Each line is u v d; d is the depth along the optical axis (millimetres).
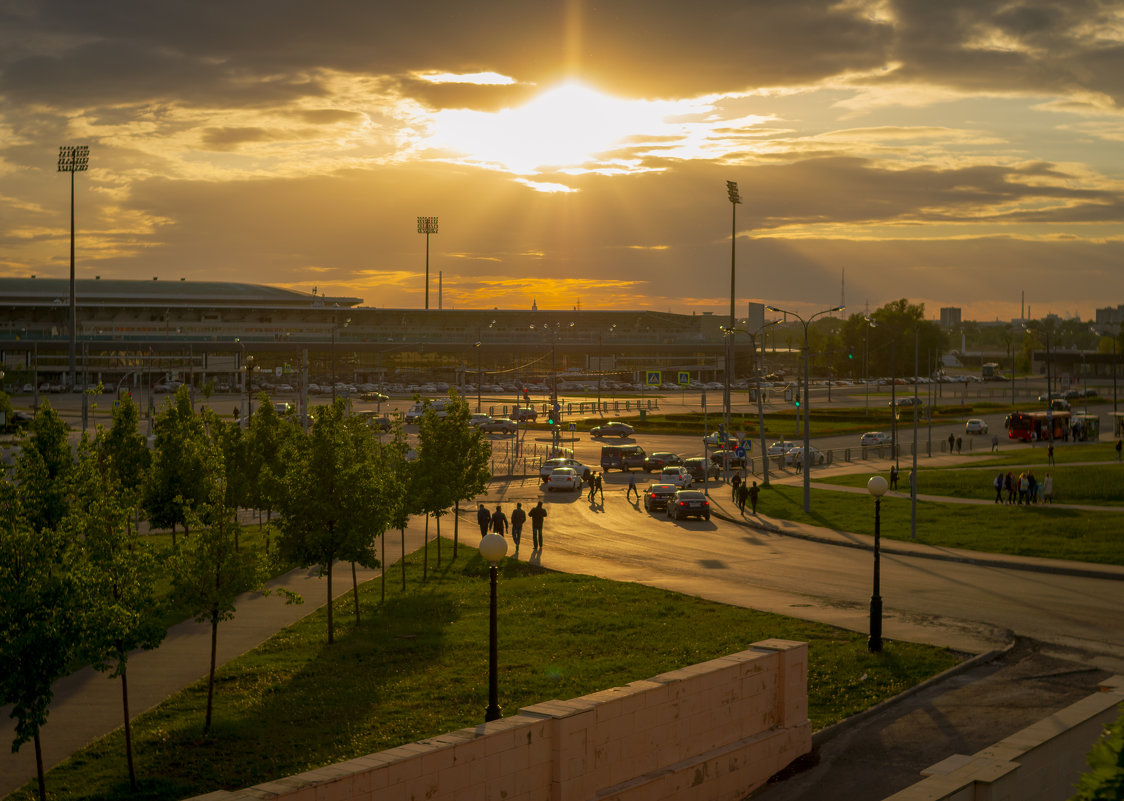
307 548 25766
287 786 11375
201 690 21312
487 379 188250
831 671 22125
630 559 38594
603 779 14383
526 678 21516
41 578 14922
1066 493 54750
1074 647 24172
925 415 116438
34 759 17375
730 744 16391
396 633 26297
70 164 140625
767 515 51344
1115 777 7645
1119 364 196875
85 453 18969
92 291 193500
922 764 17031
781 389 168125
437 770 12609
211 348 171000
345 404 37688
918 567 36500
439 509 37188
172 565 18984
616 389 174750
